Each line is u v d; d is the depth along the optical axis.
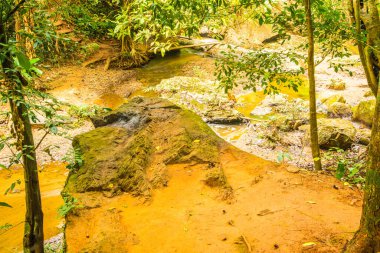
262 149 6.84
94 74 11.50
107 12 10.84
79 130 7.43
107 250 2.65
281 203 3.16
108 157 3.94
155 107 4.95
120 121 4.82
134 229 2.96
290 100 9.40
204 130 4.46
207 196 3.45
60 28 9.45
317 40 4.77
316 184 3.46
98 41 13.52
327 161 5.99
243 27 15.02
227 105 9.19
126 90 10.59
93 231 2.92
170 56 13.78
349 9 4.99
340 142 6.48
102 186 3.60
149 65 13.00
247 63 4.40
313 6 4.24
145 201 3.41
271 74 4.28
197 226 2.94
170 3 3.70
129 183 3.64
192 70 11.90
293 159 6.29
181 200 3.42
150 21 4.07
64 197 3.45
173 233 2.87
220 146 4.31
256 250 2.53
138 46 13.22
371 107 7.74
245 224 2.90
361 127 7.71
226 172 3.89
